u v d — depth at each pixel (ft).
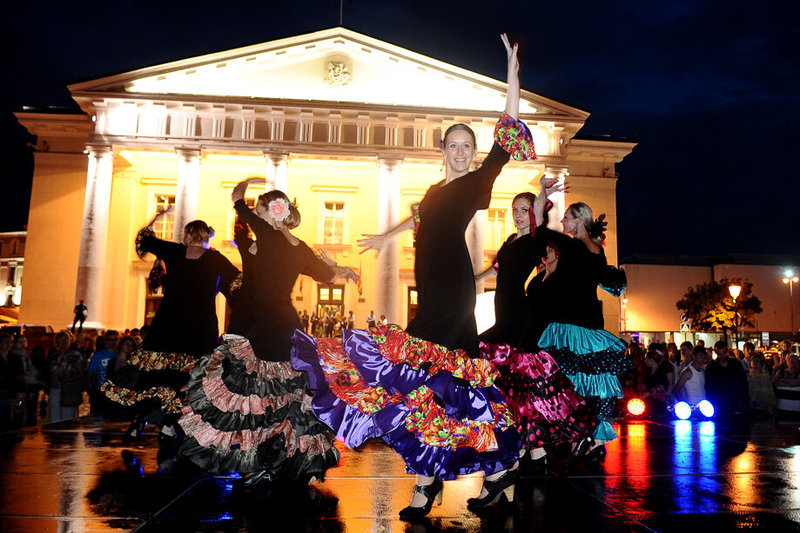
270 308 12.02
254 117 91.66
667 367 42.01
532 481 13.00
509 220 105.29
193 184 89.40
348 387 9.48
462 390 9.27
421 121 92.12
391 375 9.18
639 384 43.65
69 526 9.23
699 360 37.88
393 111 91.25
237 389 11.41
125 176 102.27
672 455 16.75
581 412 13.32
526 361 12.95
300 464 11.74
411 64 95.71
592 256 14.90
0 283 179.93
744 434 22.52
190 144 89.97
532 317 14.16
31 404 32.40
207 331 16.17
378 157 91.61
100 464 14.26
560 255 14.84
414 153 91.97
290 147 90.89
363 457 16.37
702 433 22.88
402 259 104.88
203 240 16.75
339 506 10.70
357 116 92.17
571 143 108.99
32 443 17.63
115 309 99.45
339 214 105.81
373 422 9.30
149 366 15.76
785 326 186.80
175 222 88.33
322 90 95.20
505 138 9.75
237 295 13.34
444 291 9.53
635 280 189.16
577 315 14.43
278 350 11.75
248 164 101.71
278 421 11.62
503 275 13.25
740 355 51.78
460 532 9.15
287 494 11.59
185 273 16.25
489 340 13.02
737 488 12.34
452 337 9.37
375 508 10.57
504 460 9.85
